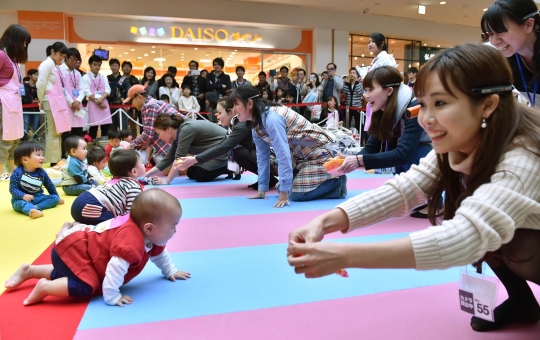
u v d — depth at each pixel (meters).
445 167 1.15
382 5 12.15
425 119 0.98
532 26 1.90
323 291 1.68
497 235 0.87
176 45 11.66
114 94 7.55
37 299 1.56
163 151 4.67
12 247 2.29
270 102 3.38
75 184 3.78
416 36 13.95
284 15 12.25
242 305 1.56
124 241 1.56
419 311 1.51
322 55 12.80
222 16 11.73
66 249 1.59
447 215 1.20
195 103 8.63
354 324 1.41
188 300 1.60
